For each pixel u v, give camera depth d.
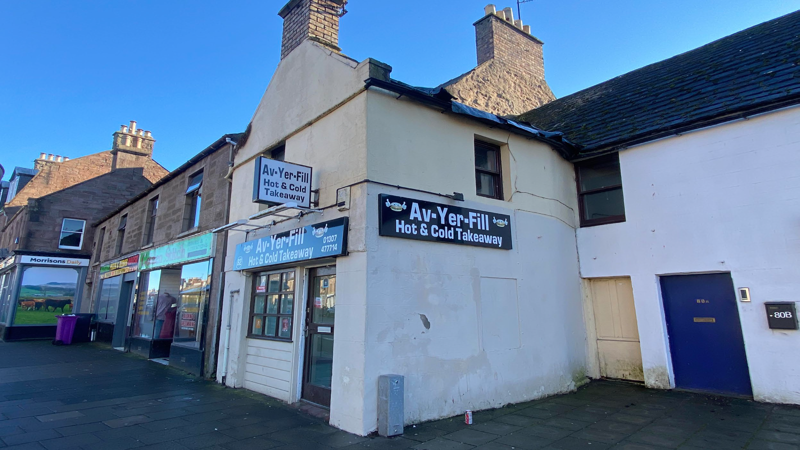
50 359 11.65
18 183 24.55
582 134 9.02
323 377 6.46
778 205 6.22
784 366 5.97
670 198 7.29
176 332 10.56
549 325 7.32
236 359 8.09
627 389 7.24
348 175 5.95
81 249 19.47
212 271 9.37
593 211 8.48
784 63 7.07
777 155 6.31
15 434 5.12
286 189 6.28
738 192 6.59
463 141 6.89
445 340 5.95
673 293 7.27
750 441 4.63
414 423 5.45
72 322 15.80
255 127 8.90
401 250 5.74
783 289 6.06
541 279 7.41
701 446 4.53
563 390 7.21
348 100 6.20
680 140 7.29
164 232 12.27
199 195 11.02
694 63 9.23
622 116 8.78
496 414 5.95
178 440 5.00
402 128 6.14
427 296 5.89
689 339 7.01
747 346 6.31
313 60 7.29
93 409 6.36
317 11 8.14
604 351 8.09
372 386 5.20
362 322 5.28
